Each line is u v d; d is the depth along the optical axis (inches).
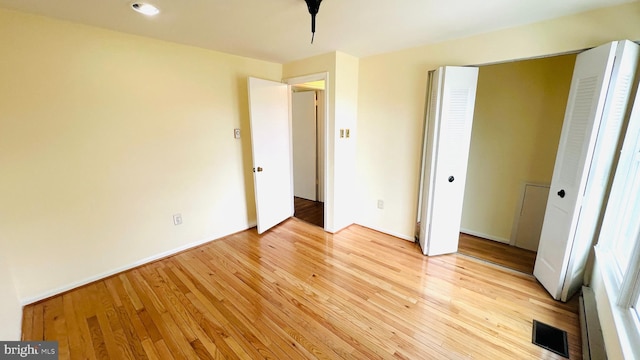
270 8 68.2
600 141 66.3
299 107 183.8
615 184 71.1
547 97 104.1
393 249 114.8
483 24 81.0
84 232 87.1
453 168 99.6
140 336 68.4
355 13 72.0
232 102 119.0
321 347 65.0
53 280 82.9
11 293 70.3
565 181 76.6
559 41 76.1
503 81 111.6
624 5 66.1
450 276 94.5
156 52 94.2
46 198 78.8
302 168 192.1
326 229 133.6
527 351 63.4
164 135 100.6
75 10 68.6
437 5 67.4
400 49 108.7
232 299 82.5
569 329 69.6
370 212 135.6
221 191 122.5
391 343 66.1
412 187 117.3
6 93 69.6
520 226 117.0
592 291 76.8
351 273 96.5
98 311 77.0
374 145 126.4
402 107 113.4
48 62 74.4
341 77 116.0
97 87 83.5
